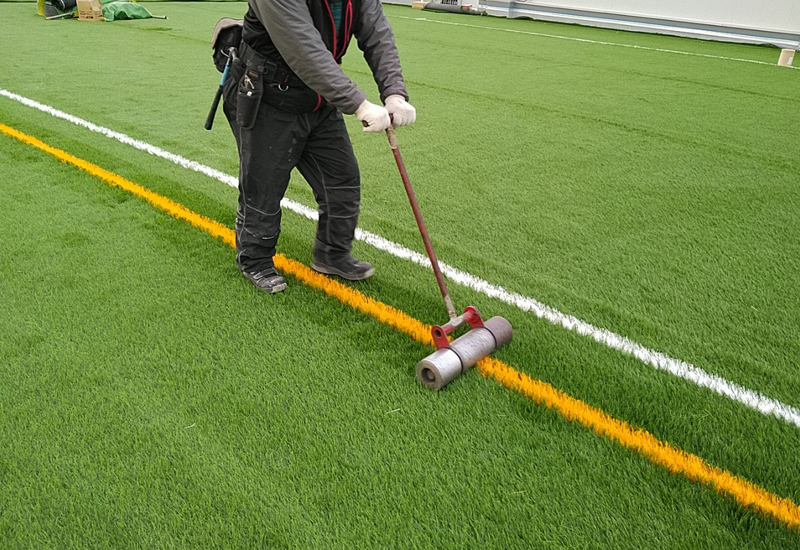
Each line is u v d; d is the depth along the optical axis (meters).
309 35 2.04
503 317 2.50
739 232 3.41
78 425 1.91
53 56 7.41
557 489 1.73
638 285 2.83
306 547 1.55
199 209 3.47
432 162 4.41
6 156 4.16
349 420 1.96
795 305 2.68
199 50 8.22
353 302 2.62
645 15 12.48
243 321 2.46
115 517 1.62
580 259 3.07
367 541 1.57
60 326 2.39
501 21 13.76
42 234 3.11
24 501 1.66
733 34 11.55
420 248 3.15
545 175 4.23
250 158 2.44
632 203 3.79
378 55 2.35
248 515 1.63
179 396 2.04
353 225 2.71
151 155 4.32
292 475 1.75
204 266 2.87
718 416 2.02
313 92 2.31
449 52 9.23
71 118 5.06
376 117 2.09
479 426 1.95
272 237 2.65
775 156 4.79
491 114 5.75
